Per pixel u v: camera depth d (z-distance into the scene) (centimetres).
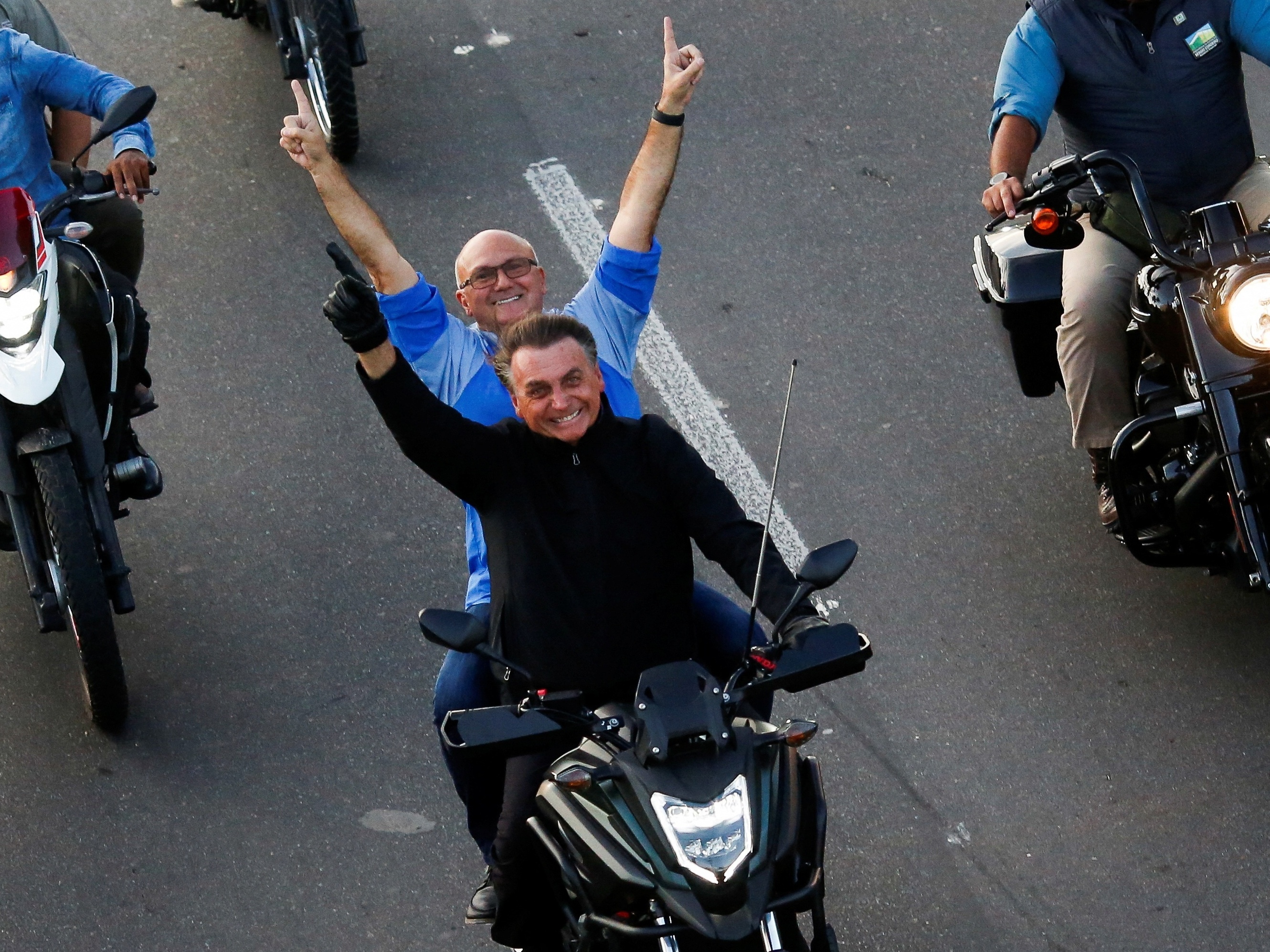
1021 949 1684
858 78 3297
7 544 2078
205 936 1775
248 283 2848
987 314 2662
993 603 2134
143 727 2047
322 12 3005
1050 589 2147
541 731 1309
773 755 1330
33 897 1838
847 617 2131
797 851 1301
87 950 1770
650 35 3469
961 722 1969
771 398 2523
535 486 1450
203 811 1928
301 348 2694
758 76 3316
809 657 1343
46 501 1916
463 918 1772
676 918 1266
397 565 2270
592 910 1339
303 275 2862
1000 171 2053
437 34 3506
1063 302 2050
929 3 3516
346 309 1389
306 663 2125
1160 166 2050
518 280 1783
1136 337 2008
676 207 2973
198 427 2538
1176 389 1964
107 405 2050
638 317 1786
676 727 1280
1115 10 2038
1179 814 1820
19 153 2172
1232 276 1769
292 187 3077
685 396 2539
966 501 2303
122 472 2077
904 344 2617
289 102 3309
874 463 2384
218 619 2200
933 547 2231
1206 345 1838
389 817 1905
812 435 2444
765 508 2317
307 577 2259
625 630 1430
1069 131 2123
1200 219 1859
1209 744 1905
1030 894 1745
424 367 1733
